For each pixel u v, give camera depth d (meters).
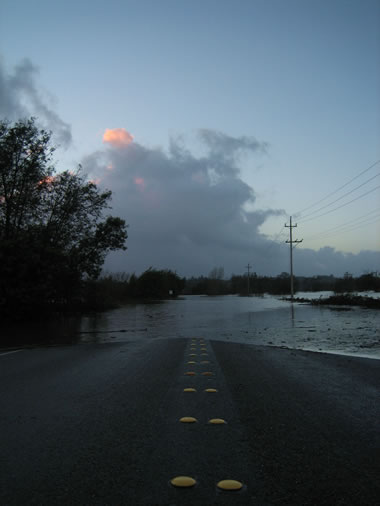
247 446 4.05
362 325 18.09
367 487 3.20
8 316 20.31
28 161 23.39
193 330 16.67
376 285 67.00
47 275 20.64
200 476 3.41
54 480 3.36
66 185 25.81
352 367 8.34
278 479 3.34
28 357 10.11
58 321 21.97
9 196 23.12
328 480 3.32
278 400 5.75
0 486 3.26
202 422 4.80
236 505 2.94
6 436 4.38
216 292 115.06
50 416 5.07
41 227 23.72
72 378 7.39
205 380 7.09
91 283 30.98
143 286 65.75
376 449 3.96
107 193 27.50
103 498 3.06
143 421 4.85
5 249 19.36
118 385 6.76
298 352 10.45
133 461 3.72
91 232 27.61
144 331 16.58
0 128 22.44
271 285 118.19
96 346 12.15
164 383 6.88
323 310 29.62
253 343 12.41
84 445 4.11
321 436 4.32
